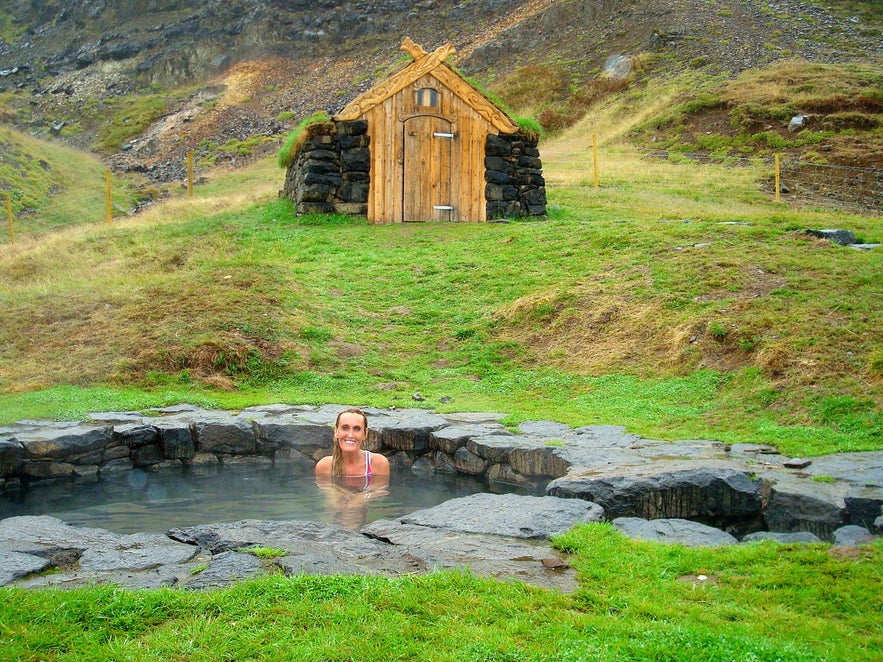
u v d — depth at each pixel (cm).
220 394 1058
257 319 1244
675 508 606
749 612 377
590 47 4806
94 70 6269
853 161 2795
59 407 952
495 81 4831
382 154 1955
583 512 546
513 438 808
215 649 340
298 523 527
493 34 5459
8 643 342
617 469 650
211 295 1335
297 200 2041
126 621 363
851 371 875
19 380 1091
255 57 5922
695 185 2584
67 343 1211
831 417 800
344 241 1750
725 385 937
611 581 417
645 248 1397
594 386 1014
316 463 866
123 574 430
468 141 1991
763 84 3641
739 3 5100
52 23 7219
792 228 1475
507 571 434
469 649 338
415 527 518
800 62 3934
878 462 659
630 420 872
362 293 1432
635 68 4294
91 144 5128
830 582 409
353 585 397
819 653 335
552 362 1116
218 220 2072
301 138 2012
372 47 5816
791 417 824
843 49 4331
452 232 1809
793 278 1140
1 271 1830
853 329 955
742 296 1113
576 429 838
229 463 873
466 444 817
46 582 418
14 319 1309
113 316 1290
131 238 1998
